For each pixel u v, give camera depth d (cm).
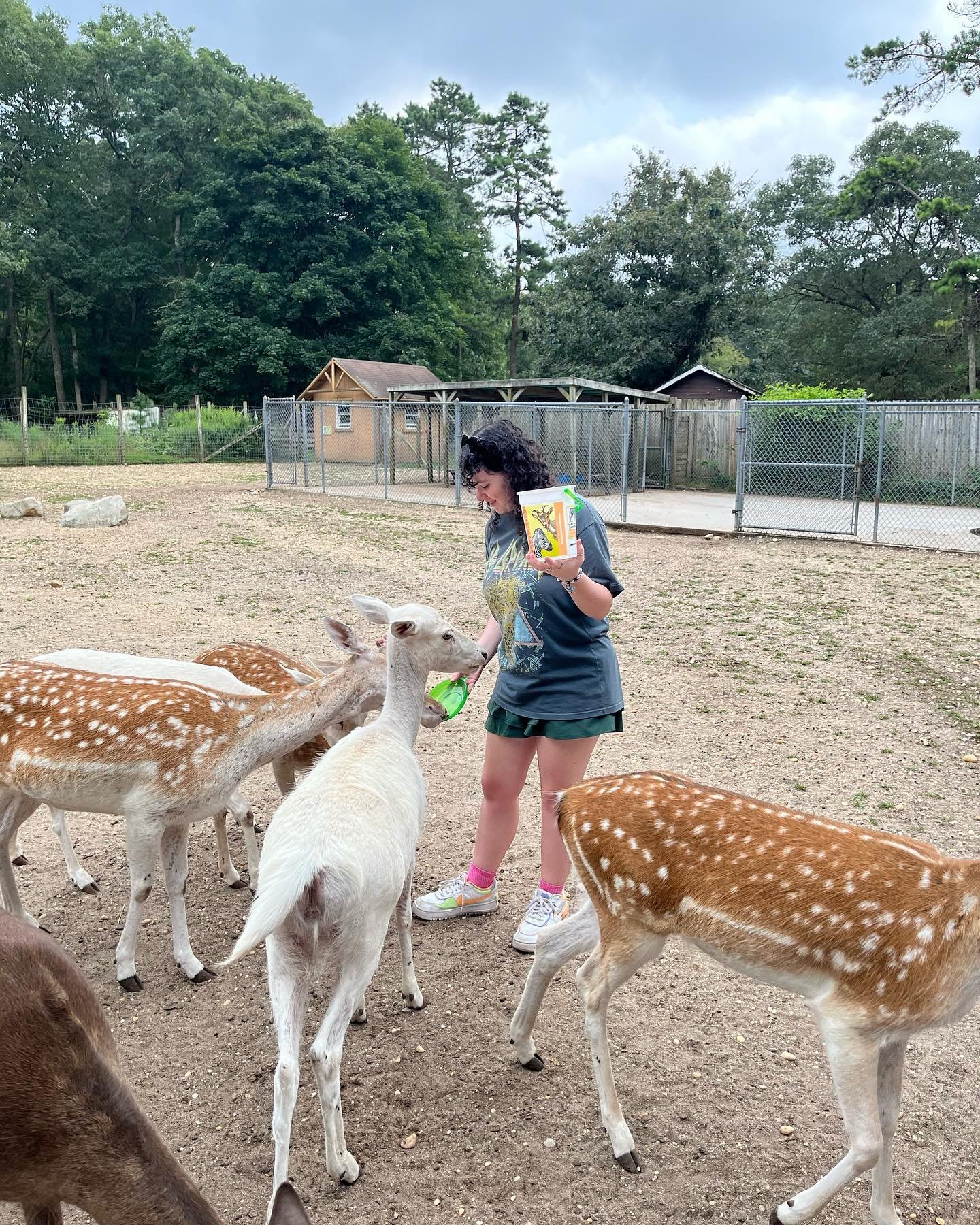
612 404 2411
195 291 4456
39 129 5084
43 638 866
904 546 1485
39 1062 213
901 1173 289
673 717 707
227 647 518
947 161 4350
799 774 593
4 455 3017
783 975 274
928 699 747
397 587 1155
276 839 291
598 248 3734
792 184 4794
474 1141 299
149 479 2566
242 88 5500
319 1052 273
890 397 4431
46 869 479
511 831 430
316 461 3170
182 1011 365
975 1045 354
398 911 358
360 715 429
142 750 365
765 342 4075
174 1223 215
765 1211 274
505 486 379
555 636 381
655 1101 317
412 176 5156
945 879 262
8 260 4347
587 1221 270
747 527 1633
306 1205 273
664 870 286
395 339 4609
